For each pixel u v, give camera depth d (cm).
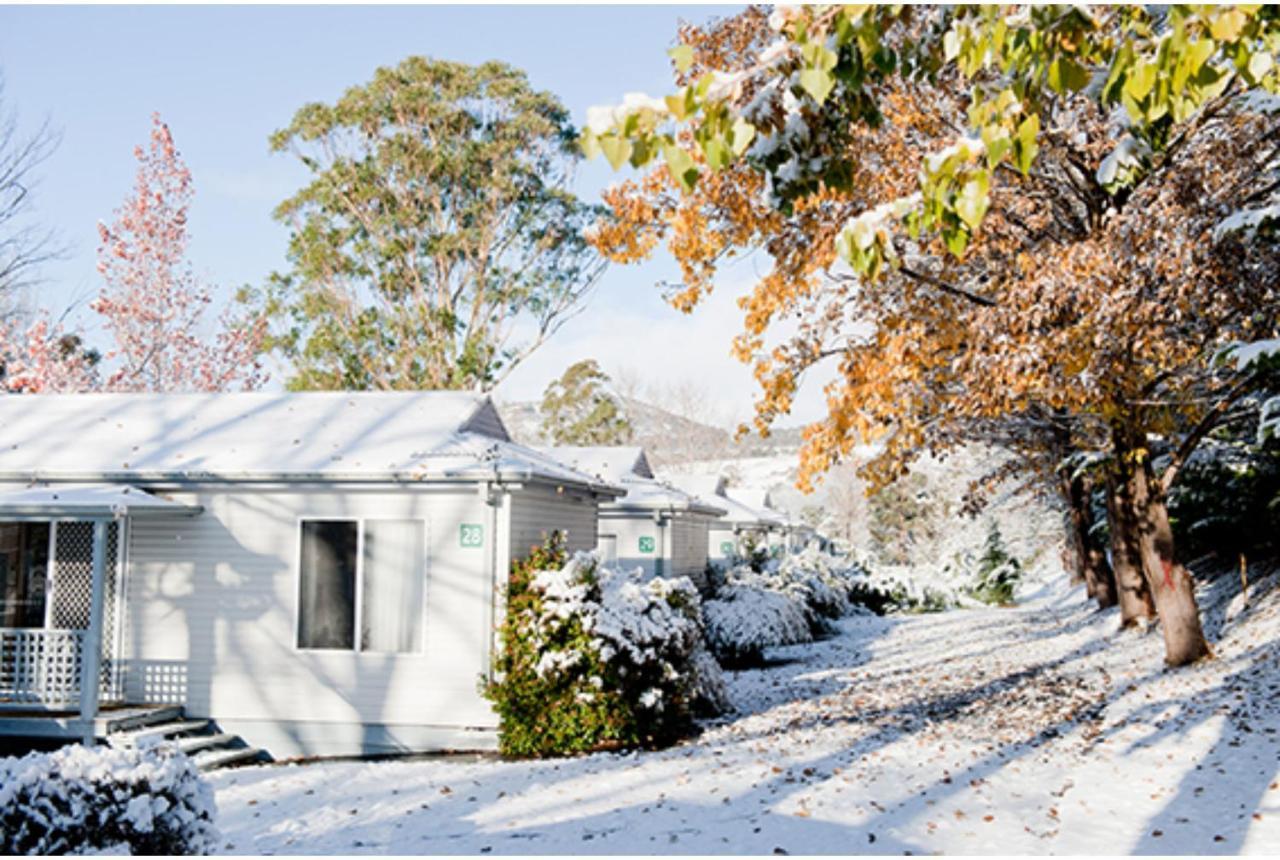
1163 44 363
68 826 638
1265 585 1838
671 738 1380
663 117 385
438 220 3656
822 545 4625
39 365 2956
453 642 1370
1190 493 2147
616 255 1155
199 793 701
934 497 5925
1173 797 887
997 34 365
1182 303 1109
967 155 381
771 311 1151
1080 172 1399
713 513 2841
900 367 1222
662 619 1401
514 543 1403
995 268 1403
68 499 1318
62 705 1316
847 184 515
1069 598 3716
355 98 3525
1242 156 1230
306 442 1501
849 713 1538
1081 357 1133
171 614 1420
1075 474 1930
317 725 1381
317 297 3594
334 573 1408
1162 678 1496
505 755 1309
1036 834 796
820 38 391
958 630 3045
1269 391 1481
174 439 1532
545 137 3669
